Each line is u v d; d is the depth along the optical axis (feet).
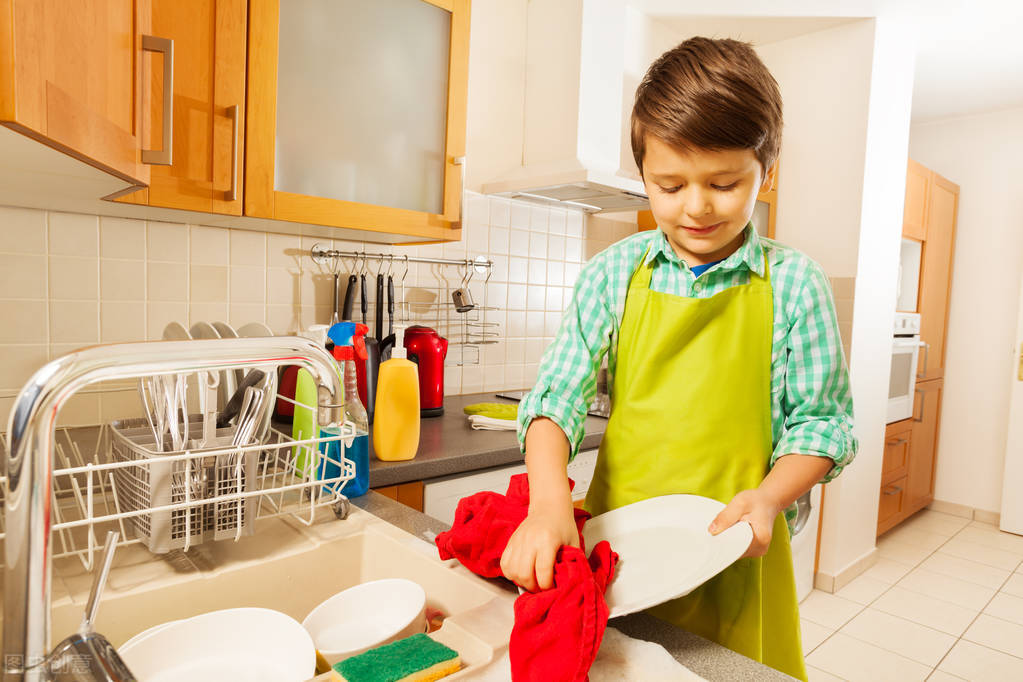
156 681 2.01
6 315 4.17
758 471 2.73
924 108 12.16
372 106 4.88
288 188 4.47
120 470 2.89
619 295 2.90
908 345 10.67
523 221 7.33
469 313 6.89
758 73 2.20
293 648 2.08
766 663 2.83
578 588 1.76
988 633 7.82
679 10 8.09
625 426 2.87
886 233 8.89
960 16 8.18
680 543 2.27
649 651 1.85
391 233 5.06
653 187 2.42
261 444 2.85
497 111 7.08
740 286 2.71
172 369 1.81
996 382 12.14
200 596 2.50
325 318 5.74
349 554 2.91
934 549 10.62
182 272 4.90
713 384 2.70
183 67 3.91
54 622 2.19
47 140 2.04
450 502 4.67
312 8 4.49
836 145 8.48
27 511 1.50
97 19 2.45
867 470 9.23
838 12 8.04
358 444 3.50
